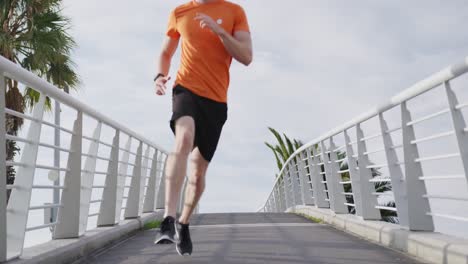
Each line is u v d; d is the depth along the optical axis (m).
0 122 2.72
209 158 3.16
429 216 3.93
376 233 4.57
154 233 6.04
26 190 3.09
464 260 2.76
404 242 3.81
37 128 3.24
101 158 4.94
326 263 3.28
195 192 3.17
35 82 3.13
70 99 3.80
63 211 3.98
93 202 4.84
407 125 4.04
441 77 3.21
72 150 4.04
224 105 3.14
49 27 10.25
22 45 10.04
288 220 7.91
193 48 3.08
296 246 4.20
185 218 3.20
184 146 2.93
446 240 3.23
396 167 4.50
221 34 2.94
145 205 8.65
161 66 3.34
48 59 10.30
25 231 3.03
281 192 15.99
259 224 6.89
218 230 5.88
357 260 3.41
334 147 7.06
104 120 4.92
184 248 3.17
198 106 3.04
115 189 5.48
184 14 3.20
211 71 3.06
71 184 4.03
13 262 2.75
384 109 4.45
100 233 4.43
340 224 6.14
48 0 10.03
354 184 5.96
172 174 2.92
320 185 8.59
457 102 3.22
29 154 3.17
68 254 3.41
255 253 3.77
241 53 3.04
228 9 3.19
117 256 3.82
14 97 9.16
